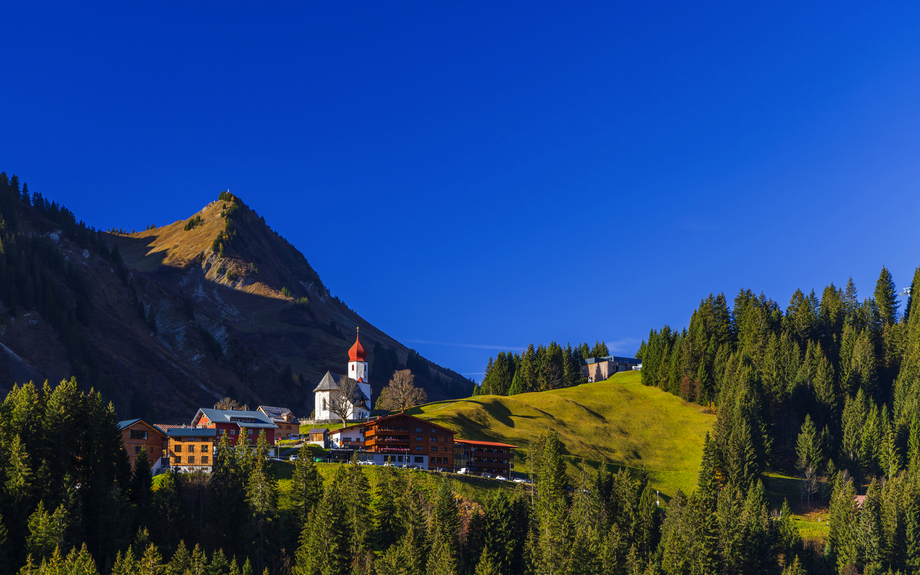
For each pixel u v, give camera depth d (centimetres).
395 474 12256
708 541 11281
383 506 10750
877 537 11881
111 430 11225
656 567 10694
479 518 10906
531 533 10631
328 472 12744
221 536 10325
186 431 13025
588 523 11262
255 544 10038
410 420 14650
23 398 11038
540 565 10012
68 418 10819
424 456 14525
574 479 15425
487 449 15275
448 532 10119
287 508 11244
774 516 14538
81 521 9719
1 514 9075
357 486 10606
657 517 12281
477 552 10462
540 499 11844
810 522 14512
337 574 9356
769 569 11762
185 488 10950
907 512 12331
